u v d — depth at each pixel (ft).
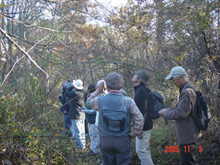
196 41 15.55
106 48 21.75
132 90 20.98
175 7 18.19
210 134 13.47
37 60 22.74
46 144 12.75
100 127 9.50
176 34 17.33
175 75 10.33
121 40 23.07
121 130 9.25
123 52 21.11
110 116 9.21
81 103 16.85
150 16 19.57
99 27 20.98
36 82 17.02
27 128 12.40
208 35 15.02
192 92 9.75
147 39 20.03
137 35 19.86
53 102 17.35
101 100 9.62
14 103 14.65
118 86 9.70
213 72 14.57
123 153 9.35
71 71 23.62
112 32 23.30
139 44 20.67
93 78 24.06
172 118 9.85
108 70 22.31
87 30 19.30
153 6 19.62
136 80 11.95
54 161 13.00
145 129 11.46
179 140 10.19
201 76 14.89
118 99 9.52
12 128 11.71
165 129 16.42
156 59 18.97
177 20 17.81
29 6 30.78
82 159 15.38
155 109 11.47
